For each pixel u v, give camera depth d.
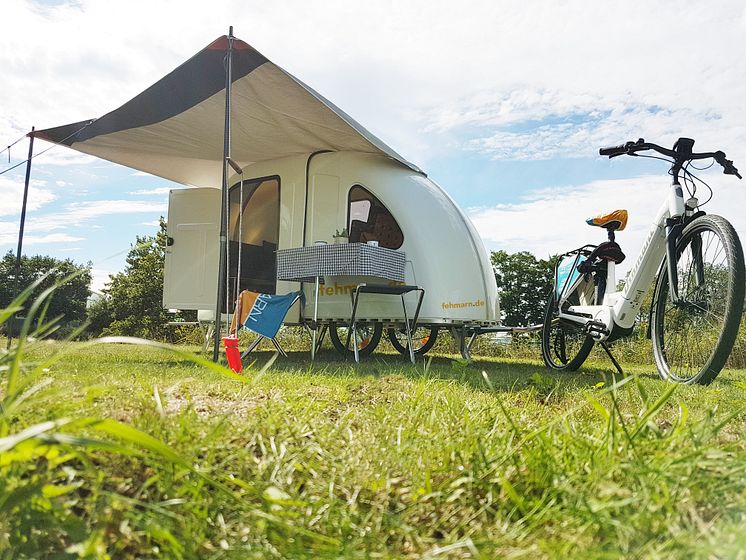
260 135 6.16
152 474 1.24
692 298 4.05
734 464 1.33
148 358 5.18
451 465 1.43
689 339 4.20
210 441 1.38
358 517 1.19
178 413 1.72
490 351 9.09
